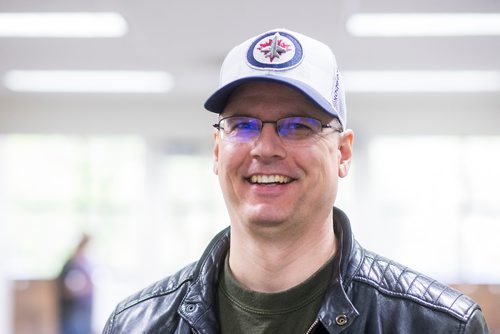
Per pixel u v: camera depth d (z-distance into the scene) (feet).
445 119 25.45
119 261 25.93
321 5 13.52
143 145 26.00
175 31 15.71
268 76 4.12
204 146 25.95
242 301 4.32
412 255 25.61
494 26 15.49
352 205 25.48
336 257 4.31
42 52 18.17
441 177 25.61
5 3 13.80
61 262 26.02
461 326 3.93
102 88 23.16
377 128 25.52
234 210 4.30
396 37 16.37
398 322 4.07
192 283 4.70
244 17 14.40
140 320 4.73
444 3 13.60
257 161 4.10
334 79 4.32
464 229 25.48
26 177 26.18
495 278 25.30
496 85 22.30
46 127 25.88
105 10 14.17
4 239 26.02
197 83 22.18
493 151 25.50
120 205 26.13
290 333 4.14
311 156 4.10
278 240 4.17
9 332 24.98
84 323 21.15
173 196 25.94
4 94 24.34
